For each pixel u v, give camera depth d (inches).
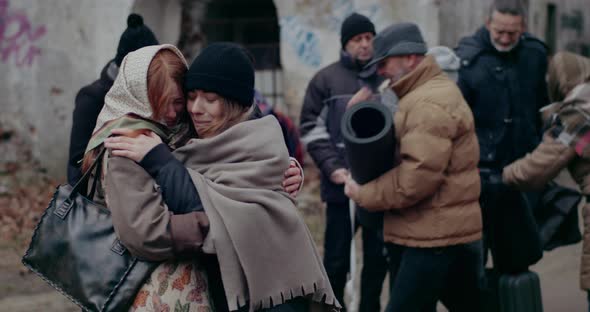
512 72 184.7
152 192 86.0
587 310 212.8
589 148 155.9
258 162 88.3
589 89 156.5
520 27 182.4
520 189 165.8
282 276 87.4
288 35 374.6
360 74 199.3
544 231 178.5
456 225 149.9
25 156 383.6
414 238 151.3
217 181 87.7
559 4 639.8
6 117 383.9
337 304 91.1
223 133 89.1
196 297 87.6
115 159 87.0
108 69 150.5
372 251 193.3
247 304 87.4
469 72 184.2
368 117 156.6
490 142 183.2
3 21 386.3
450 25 389.7
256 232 86.1
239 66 91.1
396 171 149.7
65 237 88.0
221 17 414.6
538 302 170.7
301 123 202.4
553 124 160.1
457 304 165.0
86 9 384.8
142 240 84.1
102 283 86.1
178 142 93.2
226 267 85.0
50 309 219.1
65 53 387.9
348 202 193.0
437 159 145.9
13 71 385.7
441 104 147.3
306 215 330.0
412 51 154.9
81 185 91.7
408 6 361.4
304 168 375.2
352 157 151.3
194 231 85.0
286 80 377.1
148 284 86.3
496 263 173.6
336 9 367.9
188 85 90.5
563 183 423.8
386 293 231.6
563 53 162.6
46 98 387.5
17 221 321.1
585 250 157.8
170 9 401.7
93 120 149.9
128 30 147.0
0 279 247.3
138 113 89.7
